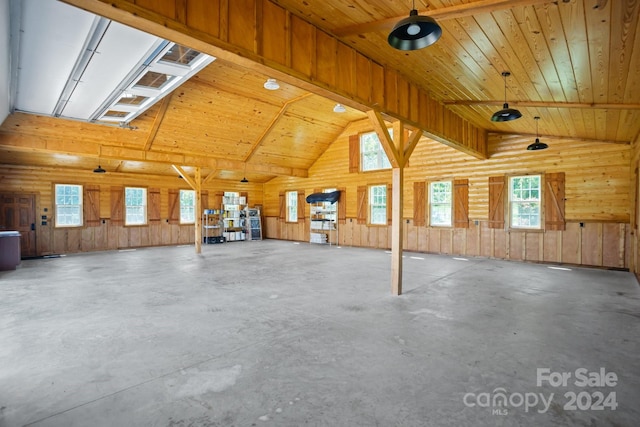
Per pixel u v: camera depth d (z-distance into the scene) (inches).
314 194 484.7
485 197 346.0
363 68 168.2
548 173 307.9
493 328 139.9
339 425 77.1
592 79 153.3
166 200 474.6
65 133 286.2
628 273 260.8
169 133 331.3
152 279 240.4
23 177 362.3
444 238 374.3
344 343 124.4
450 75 183.8
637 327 141.0
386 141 184.4
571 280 236.1
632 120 208.8
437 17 120.3
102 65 162.6
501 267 290.2
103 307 170.9
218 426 76.9
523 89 184.7
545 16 110.7
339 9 129.0
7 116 233.1
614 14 101.3
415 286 217.5
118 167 412.8
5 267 280.1
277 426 76.8
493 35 130.1
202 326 142.7
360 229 447.2
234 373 101.7
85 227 401.7
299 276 250.5
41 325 144.3
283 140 421.7
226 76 285.7
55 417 80.2
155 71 182.4
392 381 96.8
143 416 80.7
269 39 122.9
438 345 122.5
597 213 283.7
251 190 576.7
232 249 428.1
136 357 113.0
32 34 129.7
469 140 293.3
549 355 114.3
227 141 378.6
